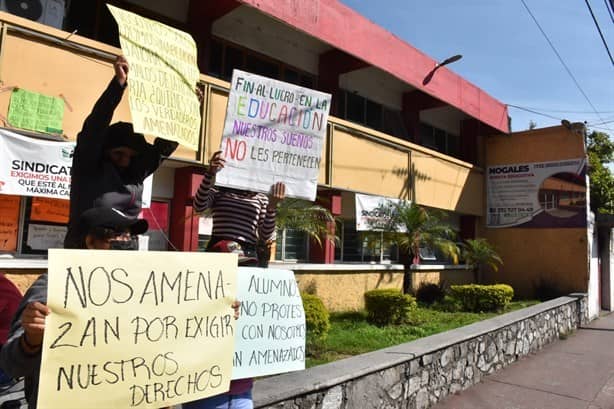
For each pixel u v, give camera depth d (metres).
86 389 1.99
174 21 9.12
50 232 7.22
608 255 18.00
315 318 6.64
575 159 15.34
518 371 8.02
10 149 6.00
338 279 11.35
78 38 6.56
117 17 2.85
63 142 6.42
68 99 6.50
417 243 11.65
